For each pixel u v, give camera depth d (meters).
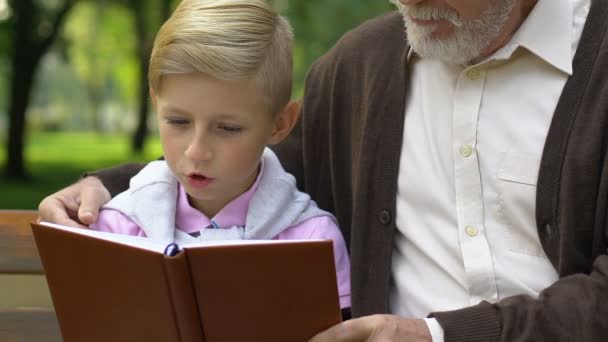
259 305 2.61
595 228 3.02
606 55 3.05
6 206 17.77
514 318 2.88
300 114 3.92
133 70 28.38
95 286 2.72
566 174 3.03
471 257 3.24
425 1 3.08
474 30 3.11
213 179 3.16
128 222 3.36
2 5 20.69
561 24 3.15
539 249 3.21
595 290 2.88
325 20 17.38
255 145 3.18
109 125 46.50
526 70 3.21
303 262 2.54
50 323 3.79
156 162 3.54
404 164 3.43
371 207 3.50
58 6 20.88
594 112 3.01
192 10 3.17
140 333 2.71
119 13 24.48
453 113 3.28
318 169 3.87
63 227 2.72
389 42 3.60
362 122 3.58
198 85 3.04
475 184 3.25
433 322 2.90
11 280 6.05
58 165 23.05
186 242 3.28
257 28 3.15
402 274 3.46
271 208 3.34
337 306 2.62
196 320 2.62
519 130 3.18
